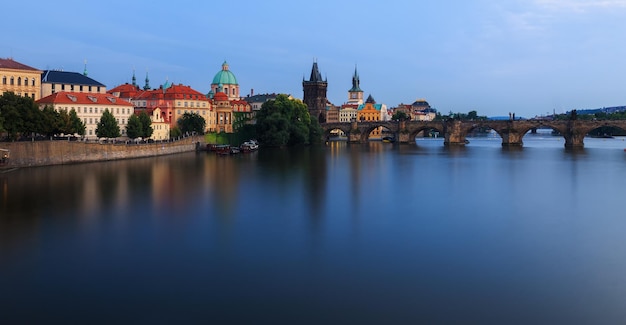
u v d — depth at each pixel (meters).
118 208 92.25
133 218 84.25
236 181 129.75
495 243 70.62
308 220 84.06
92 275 57.06
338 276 56.91
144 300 50.34
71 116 176.50
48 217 84.19
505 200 104.44
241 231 76.31
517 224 82.19
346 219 85.06
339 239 72.25
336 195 109.12
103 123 186.00
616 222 83.69
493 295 51.69
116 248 67.06
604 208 95.81
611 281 55.41
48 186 115.12
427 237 73.69
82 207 92.50
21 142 147.00
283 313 47.50
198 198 103.50
